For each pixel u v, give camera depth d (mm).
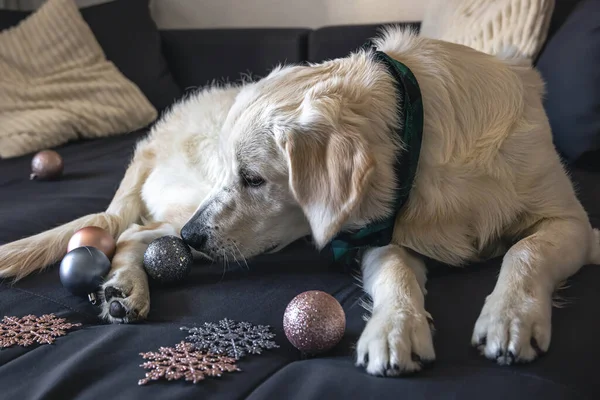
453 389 998
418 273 1448
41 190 2309
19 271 1573
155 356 1151
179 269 1493
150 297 1467
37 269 1627
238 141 1450
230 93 2123
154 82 3393
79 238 1565
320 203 1330
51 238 1673
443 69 1524
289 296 1431
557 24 2477
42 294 1493
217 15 3863
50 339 1257
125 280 1404
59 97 3066
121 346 1202
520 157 1523
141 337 1237
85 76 3160
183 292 1486
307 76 1507
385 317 1154
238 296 1445
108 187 2309
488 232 1507
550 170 1546
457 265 1526
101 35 3400
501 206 1496
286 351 1203
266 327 1271
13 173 2539
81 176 2482
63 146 2977
